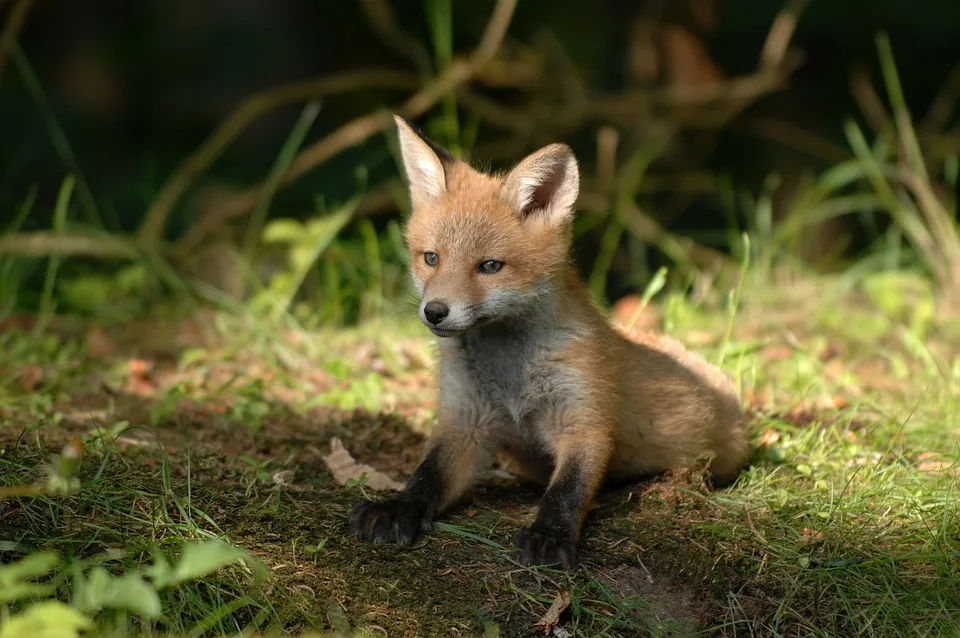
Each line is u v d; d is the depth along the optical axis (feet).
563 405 25.85
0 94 73.20
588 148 70.90
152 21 77.41
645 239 61.21
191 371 37.50
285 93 56.49
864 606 22.88
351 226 60.39
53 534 21.54
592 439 25.54
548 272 25.76
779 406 34.30
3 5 51.57
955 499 26.13
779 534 24.88
